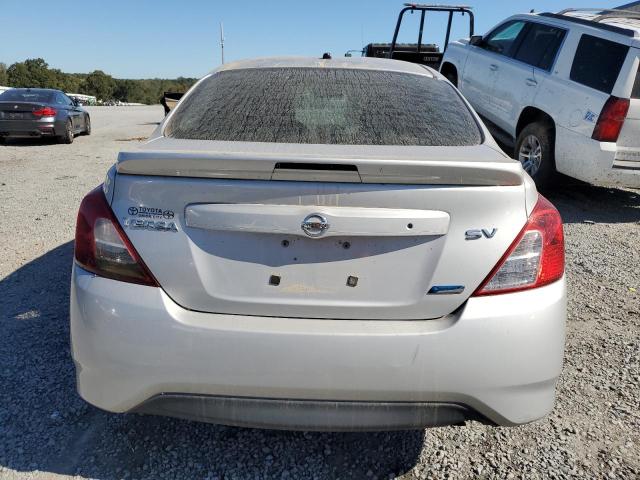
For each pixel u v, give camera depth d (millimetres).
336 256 1830
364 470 2203
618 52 5598
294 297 1839
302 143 2131
